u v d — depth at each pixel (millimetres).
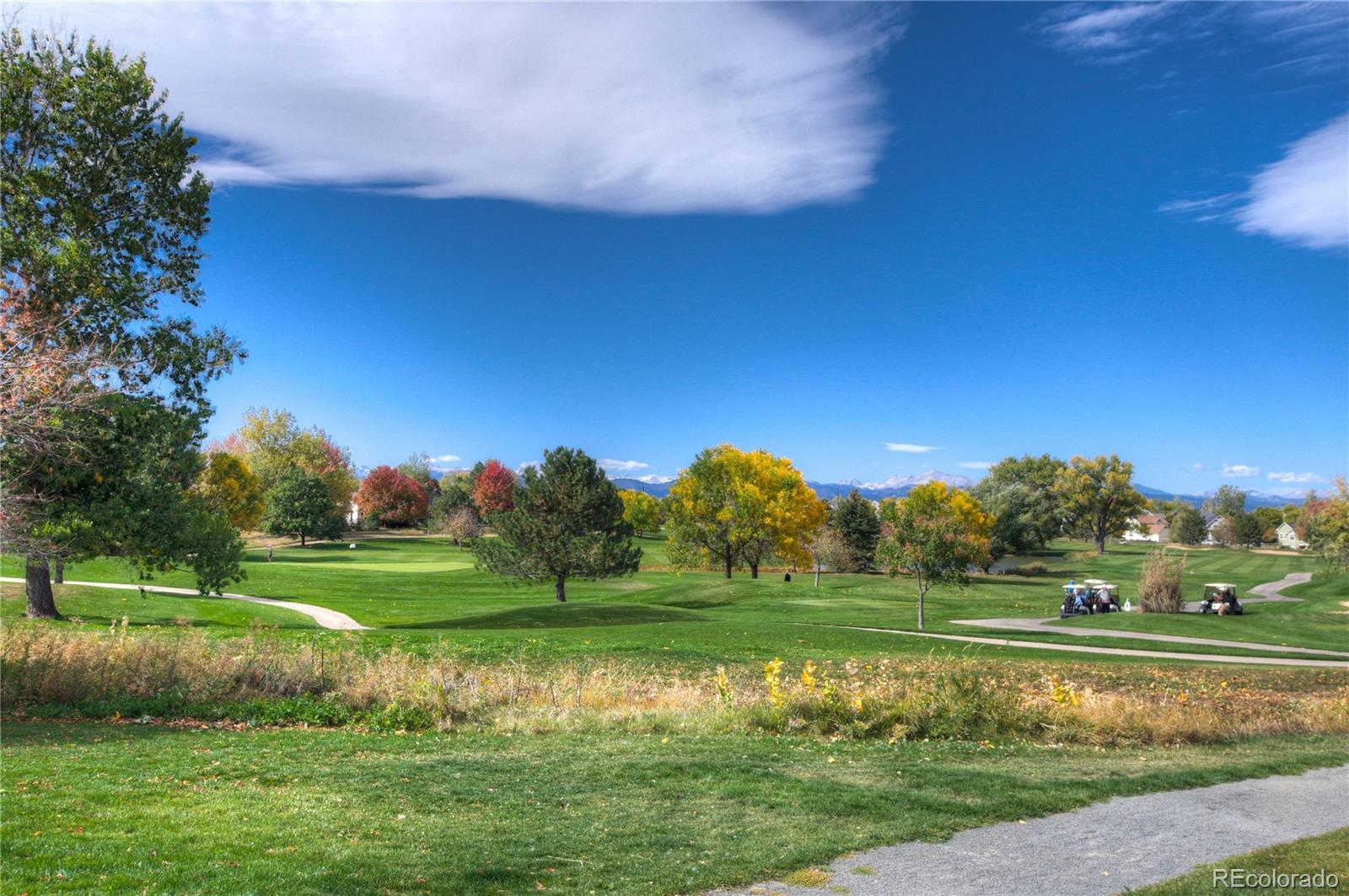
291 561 71062
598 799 8547
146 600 37281
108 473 26562
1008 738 12797
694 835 7363
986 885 6301
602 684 16016
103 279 25984
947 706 13461
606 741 11891
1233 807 8727
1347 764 11383
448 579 58406
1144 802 8906
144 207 28906
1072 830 7789
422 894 5828
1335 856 7016
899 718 13117
